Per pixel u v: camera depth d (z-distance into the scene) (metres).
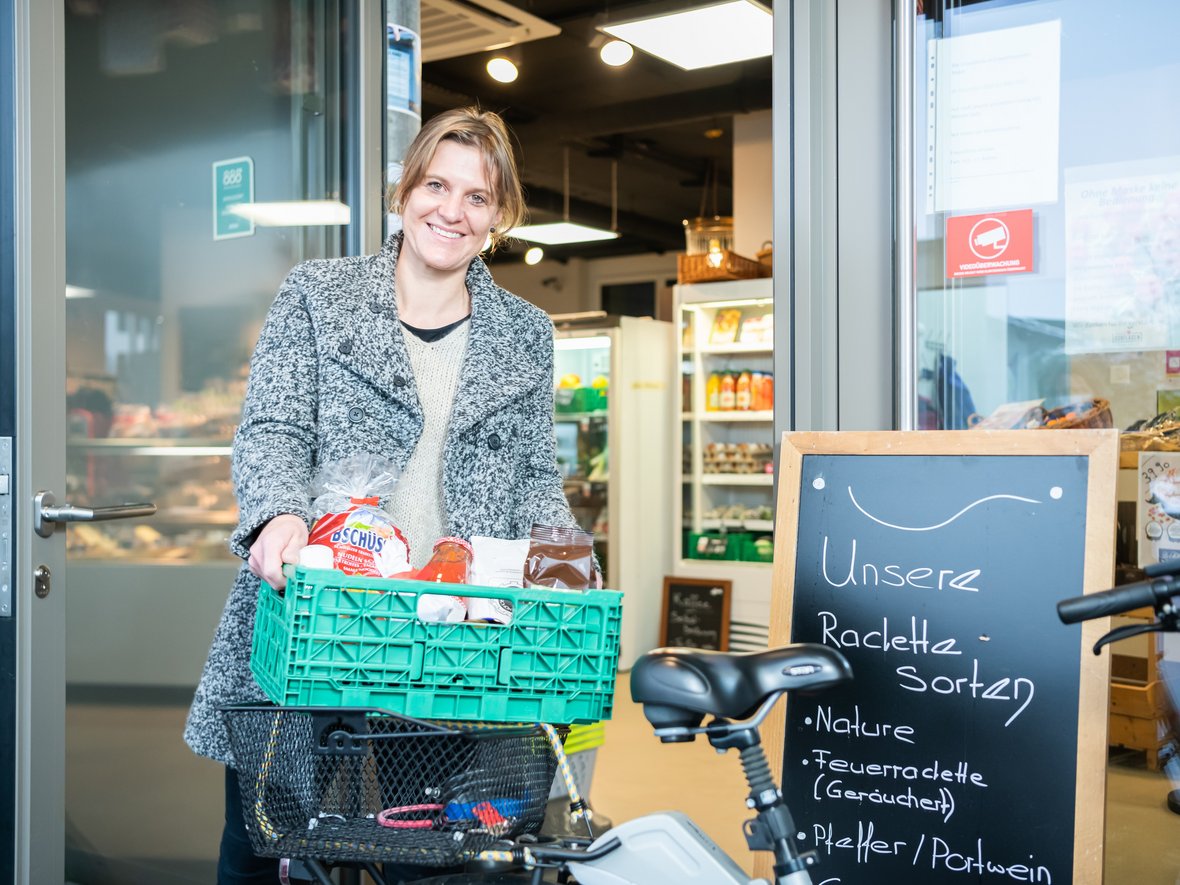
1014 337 2.06
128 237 2.47
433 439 1.85
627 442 7.12
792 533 1.83
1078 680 1.63
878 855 1.71
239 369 2.73
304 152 2.84
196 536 2.64
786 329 2.17
